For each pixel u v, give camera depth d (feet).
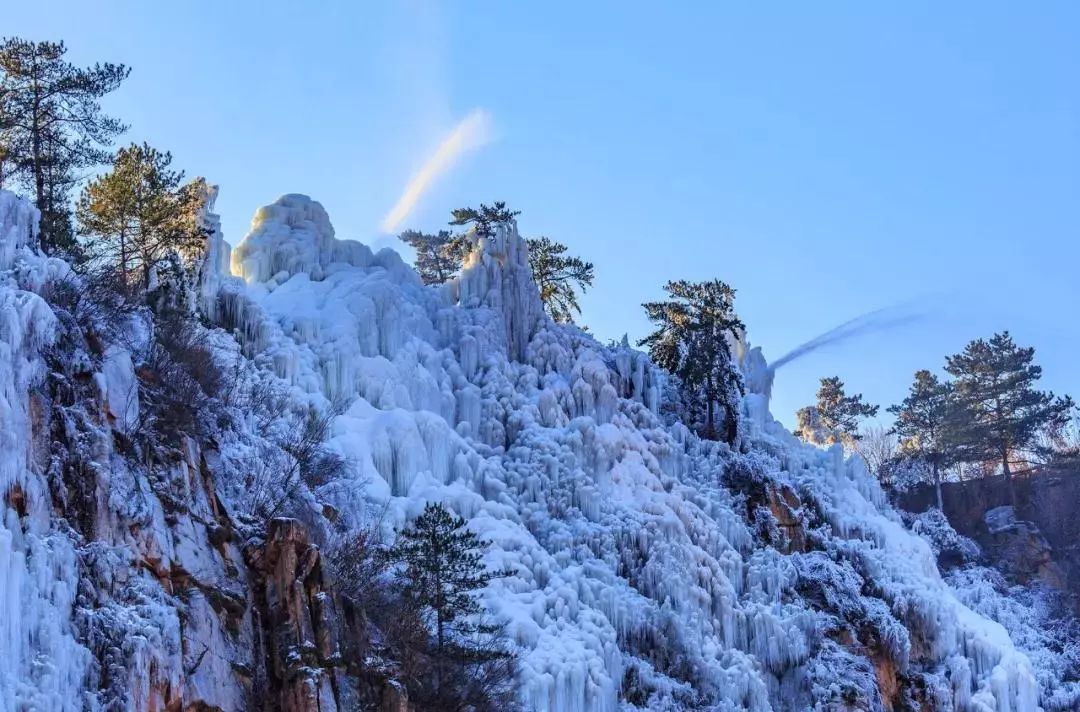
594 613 192.54
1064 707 260.83
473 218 271.49
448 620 161.38
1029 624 284.41
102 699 112.78
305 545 138.51
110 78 186.50
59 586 113.70
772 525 244.83
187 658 123.54
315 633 133.90
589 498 217.36
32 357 125.29
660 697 195.42
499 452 221.46
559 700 175.42
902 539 261.24
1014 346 375.45
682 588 210.59
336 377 207.41
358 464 188.75
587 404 238.48
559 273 302.86
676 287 283.79
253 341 203.31
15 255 138.21
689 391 277.64
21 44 183.11
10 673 105.70
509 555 190.29
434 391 219.20
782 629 219.20
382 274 236.22
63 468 123.85
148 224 190.19
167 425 141.79
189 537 133.08
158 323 163.22
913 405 379.55
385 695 136.46
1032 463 372.38
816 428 379.55
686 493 234.79
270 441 169.37
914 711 232.94
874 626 234.79
